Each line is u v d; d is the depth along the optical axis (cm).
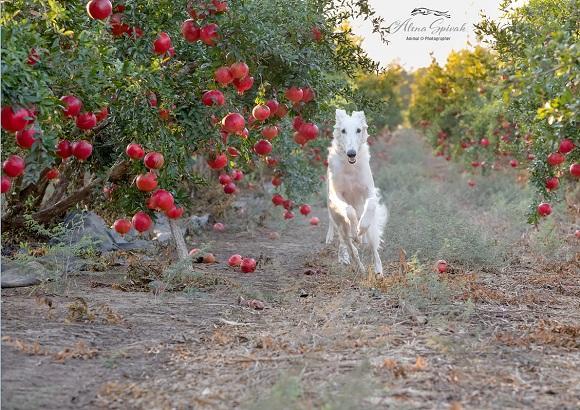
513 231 1636
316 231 1800
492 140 2302
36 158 743
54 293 970
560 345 775
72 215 1318
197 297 982
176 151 944
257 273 1202
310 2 1041
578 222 1708
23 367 675
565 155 1155
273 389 595
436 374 662
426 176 3097
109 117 1010
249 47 902
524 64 924
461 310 918
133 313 884
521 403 601
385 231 1501
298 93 973
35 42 736
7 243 1223
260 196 2055
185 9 931
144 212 998
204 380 654
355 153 1134
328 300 977
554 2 1138
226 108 980
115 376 662
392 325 840
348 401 562
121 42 939
